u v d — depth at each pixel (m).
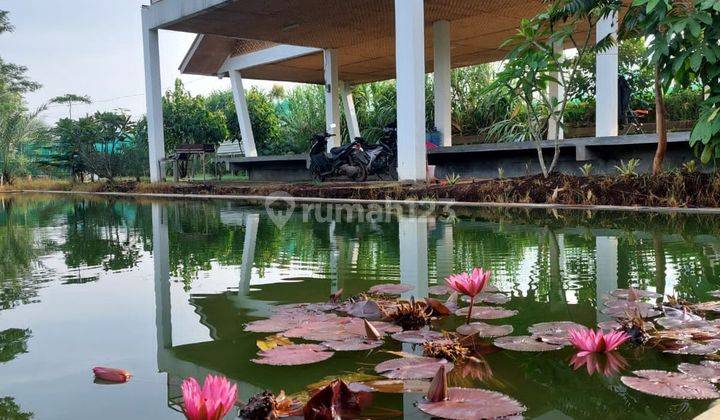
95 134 14.19
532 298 1.67
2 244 3.35
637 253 2.40
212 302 1.72
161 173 10.61
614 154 6.29
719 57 3.48
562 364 1.13
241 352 1.24
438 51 9.34
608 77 6.39
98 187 12.32
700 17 3.46
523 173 7.22
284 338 1.31
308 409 0.86
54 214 5.93
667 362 1.13
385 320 1.48
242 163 12.36
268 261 2.47
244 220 4.55
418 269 2.18
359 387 1.00
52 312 1.63
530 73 5.21
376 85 16.75
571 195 4.95
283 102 20.09
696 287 1.77
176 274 2.22
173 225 4.30
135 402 0.96
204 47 12.59
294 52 11.85
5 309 1.68
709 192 4.38
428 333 1.34
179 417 0.89
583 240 2.82
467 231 3.32
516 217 4.12
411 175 6.61
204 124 17.53
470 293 1.40
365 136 14.53
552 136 9.66
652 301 1.60
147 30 10.16
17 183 15.82
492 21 9.41
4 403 0.96
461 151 7.44
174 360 1.19
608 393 0.97
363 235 3.29
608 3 4.79
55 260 2.67
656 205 4.54
